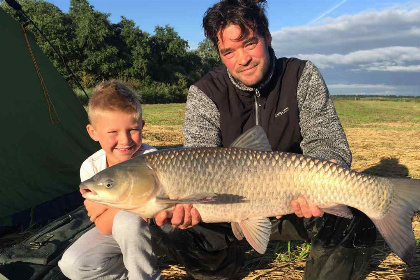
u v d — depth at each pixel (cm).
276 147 123
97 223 101
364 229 103
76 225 129
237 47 111
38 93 200
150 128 538
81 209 144
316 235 106
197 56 2455
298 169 94
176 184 92
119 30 1977
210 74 131
